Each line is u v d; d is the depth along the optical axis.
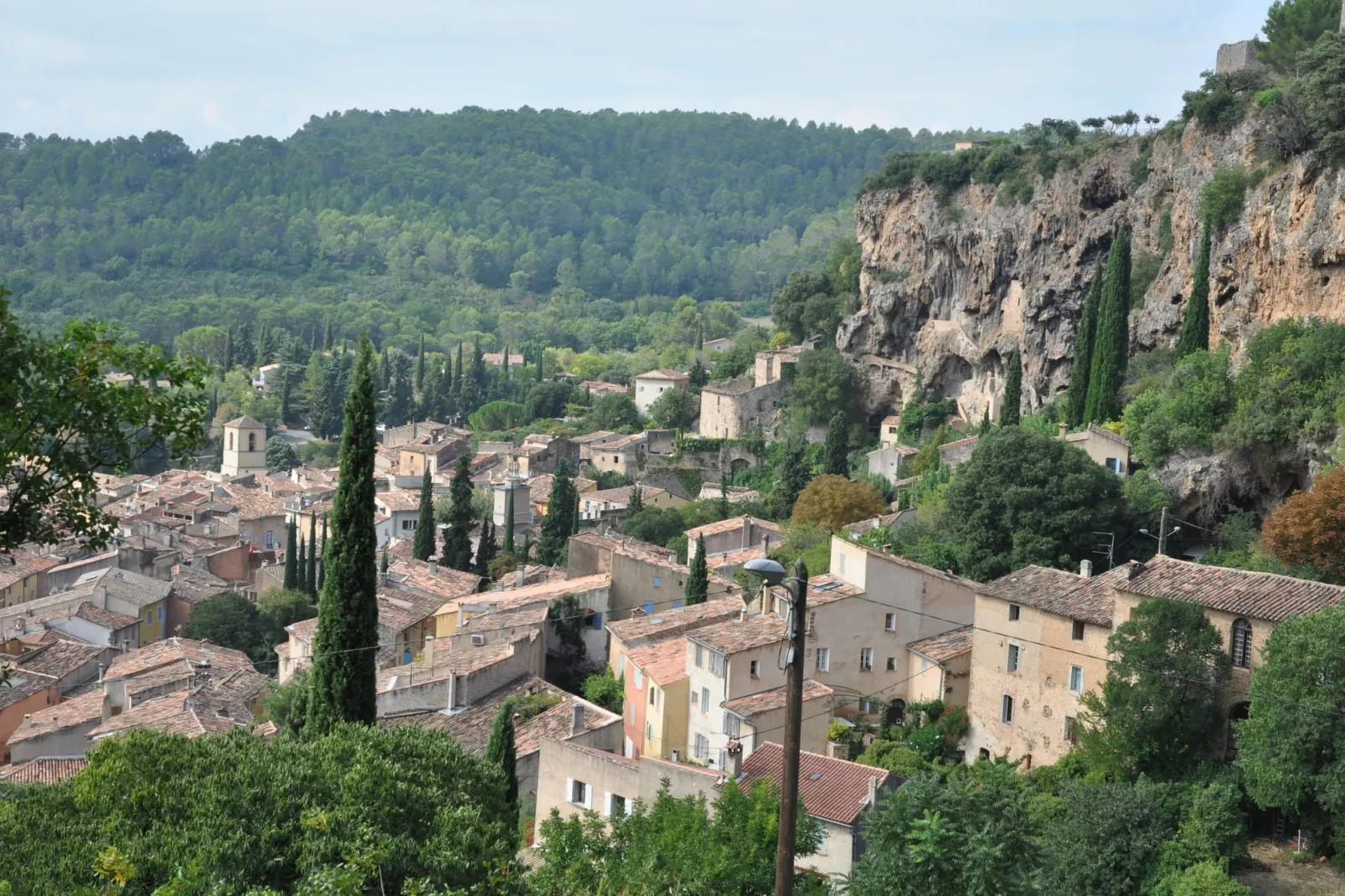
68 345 31.70
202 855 36.28
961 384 179.25
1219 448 101.56
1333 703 58.81
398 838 39.03
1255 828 63.06
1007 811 48.44
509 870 39.94
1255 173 117.81
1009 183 169.25
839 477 127.75
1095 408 121.44
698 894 44.22
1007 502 92.75
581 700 77.62
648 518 146.75
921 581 80.06
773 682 72.31
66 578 145.62
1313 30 142.38
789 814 32.19
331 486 198.62
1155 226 144.12
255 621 124.19
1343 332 100.50
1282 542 79.75
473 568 133.50
